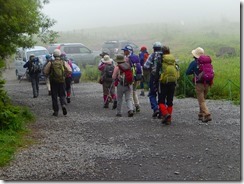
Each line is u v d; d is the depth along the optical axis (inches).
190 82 657.6
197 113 505.7
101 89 796.6
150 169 296.0
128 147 355.9
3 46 542.3
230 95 609.6
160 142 370.9
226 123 443.8
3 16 496.1
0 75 578.6
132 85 503.5
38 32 599.8
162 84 438.6
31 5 554.9
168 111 446.3
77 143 370.6
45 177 282.0
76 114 520.7
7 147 341.7
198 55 450.9
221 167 296.8
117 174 286.5
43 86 879.7
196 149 345.4
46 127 439.8
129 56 515.8
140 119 476.7
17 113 436.8
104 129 428.5
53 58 544.7
